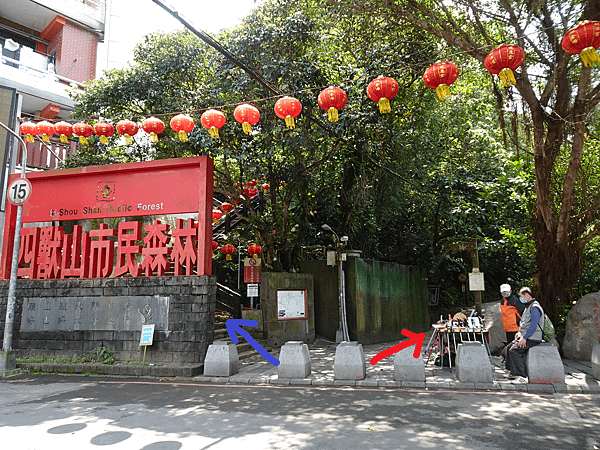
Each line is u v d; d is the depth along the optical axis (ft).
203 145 38.58
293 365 26.11
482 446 14.23
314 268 47.93
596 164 32.04
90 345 31.73
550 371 22.76
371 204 52.21
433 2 33.40
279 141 38.88
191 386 25.30
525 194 36.04
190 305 30.09
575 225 31.94
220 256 52.90
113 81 42.27
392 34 39.27
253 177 46.85
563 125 28.35
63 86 60.34
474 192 49.78
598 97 26.23
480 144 50.67
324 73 37.91
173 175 32.55
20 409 20.06
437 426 16.42
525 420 17.15
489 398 20.86
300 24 36.81
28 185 32.19
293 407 19.66
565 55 26.45
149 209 32.58
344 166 45.09
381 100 21.25
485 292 73.56
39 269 34.40
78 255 34.01
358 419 17.46
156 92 40.01
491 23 33.37
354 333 43.01
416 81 43.06
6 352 30.30
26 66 56.18
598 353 23.80
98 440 15.25
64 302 32.94
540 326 23.36
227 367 27.45
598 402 19.95
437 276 64.49
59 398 22.44
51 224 39.55
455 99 50.03
